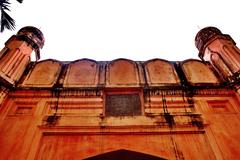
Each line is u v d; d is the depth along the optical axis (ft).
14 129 12.89
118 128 13.15
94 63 18.22
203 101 15.03
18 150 11.85
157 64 18.24
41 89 15.28
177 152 12.00
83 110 14.32
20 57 16.99
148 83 16.21
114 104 14.94
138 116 13.93
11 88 15.10
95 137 12.78
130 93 15.65
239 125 13.41
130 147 12.21
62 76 16.83
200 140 12.67
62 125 13.25
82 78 16.65
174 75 17.15
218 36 18.67
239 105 14.60
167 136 12.87
